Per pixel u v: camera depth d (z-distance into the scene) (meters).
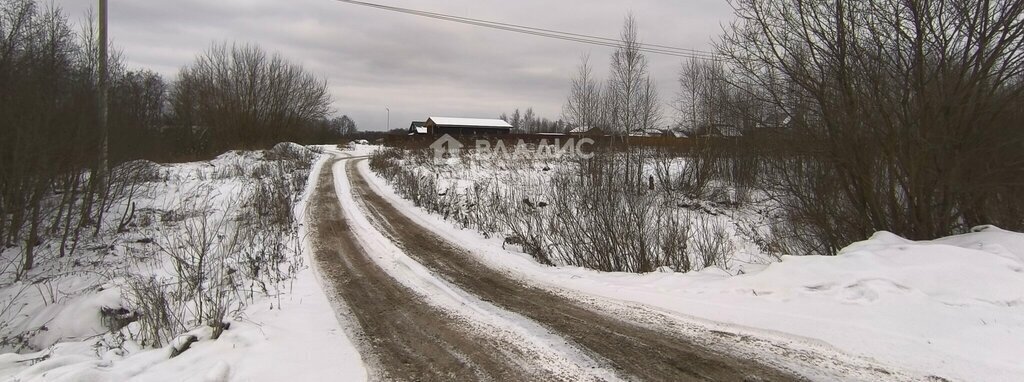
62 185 10.42
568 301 5.78
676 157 20.23
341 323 5.21
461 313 5.48
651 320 4.95
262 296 6.34
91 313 6.70
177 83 38.06
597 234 8.53
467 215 12.07
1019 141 5.62
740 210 14.95
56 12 10.89
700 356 4.07
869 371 3.54
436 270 7.46
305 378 3.88
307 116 44.16
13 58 9.61
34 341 6.33
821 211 7.58
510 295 6.13
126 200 13.46
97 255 9.77
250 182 18.34
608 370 3.93
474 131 62.28
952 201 6.19
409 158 26.92
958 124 5.86
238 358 4.21
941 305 4.21
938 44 5.84
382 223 11.48
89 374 3.70
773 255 9.15
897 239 5.81
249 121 37.50
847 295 4.73
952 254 4.94
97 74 11.17
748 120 8.74
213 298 6.40
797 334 4.21
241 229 11.05
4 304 7.87
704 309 5.05
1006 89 5.62
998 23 5.46
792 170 7.80
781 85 7.29
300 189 17.03
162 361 4.24
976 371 3.32
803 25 6.80
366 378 3.91
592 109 21.05
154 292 5.78
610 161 14.23
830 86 6.74
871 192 6.70
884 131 6.39
